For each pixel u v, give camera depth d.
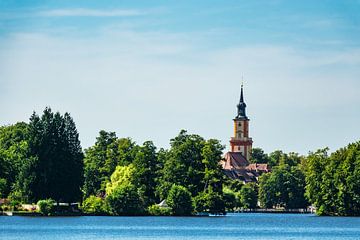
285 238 197.88
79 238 187.00
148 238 190.50
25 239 183.25
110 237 190.50
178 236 197.12
